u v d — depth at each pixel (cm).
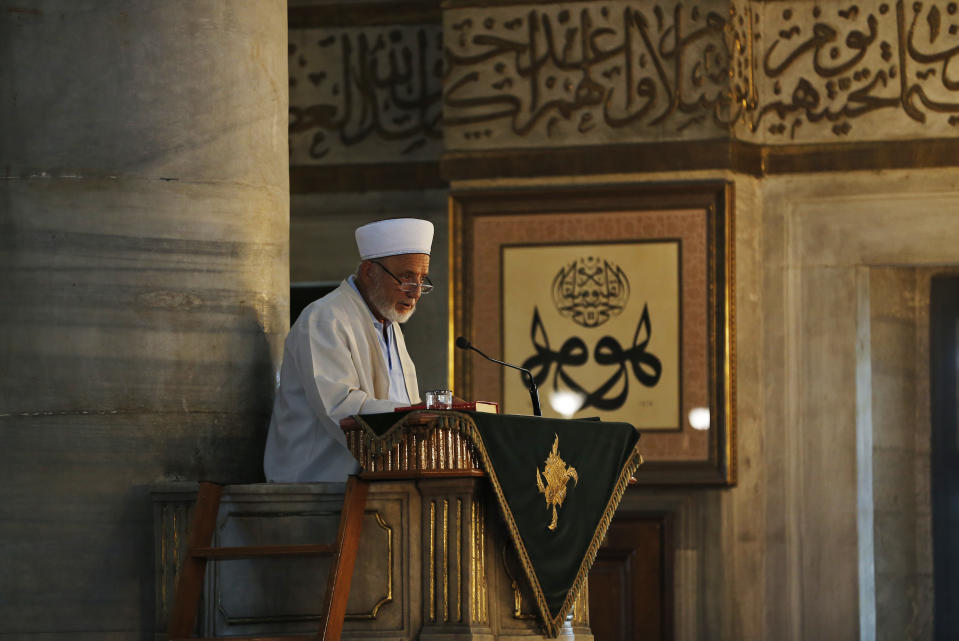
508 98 2728
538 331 2708
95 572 1367
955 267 2967
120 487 1376
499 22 2744
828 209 2712
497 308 2720
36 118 1402
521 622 1298
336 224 2850
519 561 1281
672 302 2667
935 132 2673
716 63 2656
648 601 2641
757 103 2744
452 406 1263
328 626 1192
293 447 1372
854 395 2695
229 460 1423
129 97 1408
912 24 2697
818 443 2697
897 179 2684
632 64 2692
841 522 2683
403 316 1446
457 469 1246
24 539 1367
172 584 1344
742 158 2691
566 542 1328
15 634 1359
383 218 2839
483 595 1270
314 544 1273
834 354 2705
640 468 2650
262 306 1466
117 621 1362
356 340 1383
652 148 2667
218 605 1305
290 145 2881
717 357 2639
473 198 2739
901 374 2959
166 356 1398
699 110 2658
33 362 1377
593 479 1384
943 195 2666
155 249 1402
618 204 2692
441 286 2792
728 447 2622
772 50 2758
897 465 2948
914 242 2677
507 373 2706
